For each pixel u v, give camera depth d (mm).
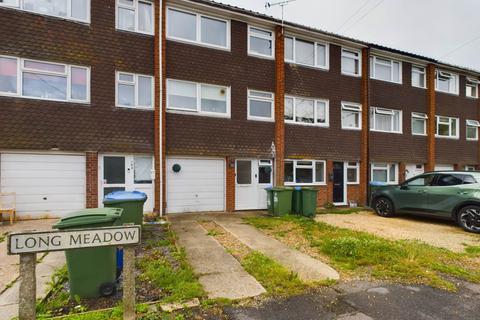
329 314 3434
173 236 6828
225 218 9430
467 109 17594
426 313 3480
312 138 12805
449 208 8469
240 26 11508
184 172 10570
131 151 9602
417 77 16016
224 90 11242
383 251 5535
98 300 3678
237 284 4203
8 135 8195
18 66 8375
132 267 3098
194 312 3420
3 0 8336
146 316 3258
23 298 2762
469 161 17500
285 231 7543
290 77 12414
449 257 5559
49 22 8781
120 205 6254
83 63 9125
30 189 8531
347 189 13664
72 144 8891
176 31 10508
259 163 11797
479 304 3717
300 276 4543
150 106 9961
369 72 14086
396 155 14867
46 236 2771
